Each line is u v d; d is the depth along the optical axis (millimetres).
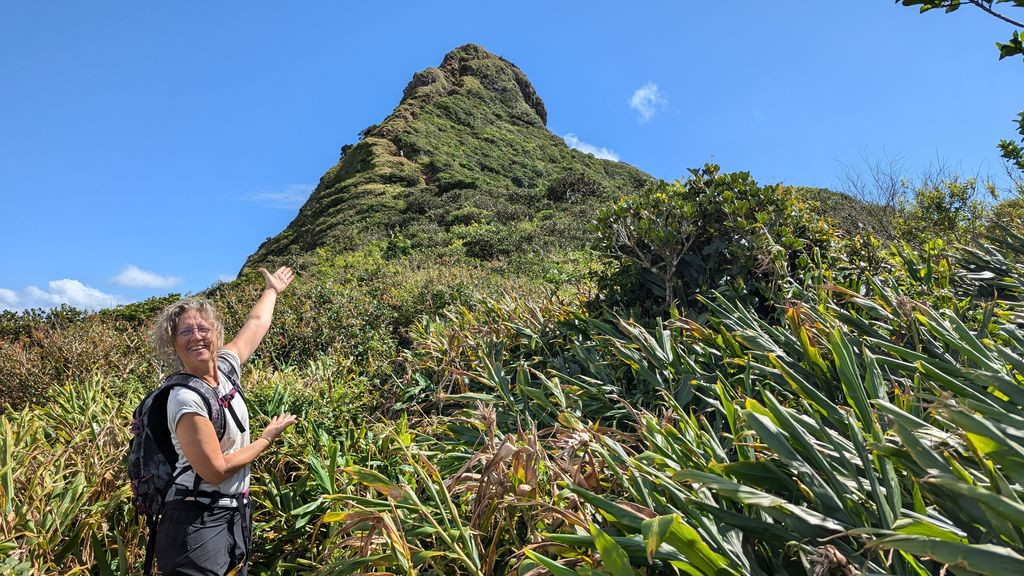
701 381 3131
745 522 1697
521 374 3756
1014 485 1579
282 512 3297
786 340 3139
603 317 4648
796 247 4227
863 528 1429
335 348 7109
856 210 7988
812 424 1952
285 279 3564
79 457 3629
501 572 2328
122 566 2764
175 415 2309
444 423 3895
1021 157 5188
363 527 2398
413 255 19812
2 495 3012
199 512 2357
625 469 2189
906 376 2637
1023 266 3818
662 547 1689
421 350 5379
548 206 28422
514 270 14180
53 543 2893
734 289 4203
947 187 7539
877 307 3252
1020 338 2502
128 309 15352
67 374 6969
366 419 4613
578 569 1800
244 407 2672
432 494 2436
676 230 4359
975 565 1127
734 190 4398
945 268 4117
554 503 2264
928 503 1758
